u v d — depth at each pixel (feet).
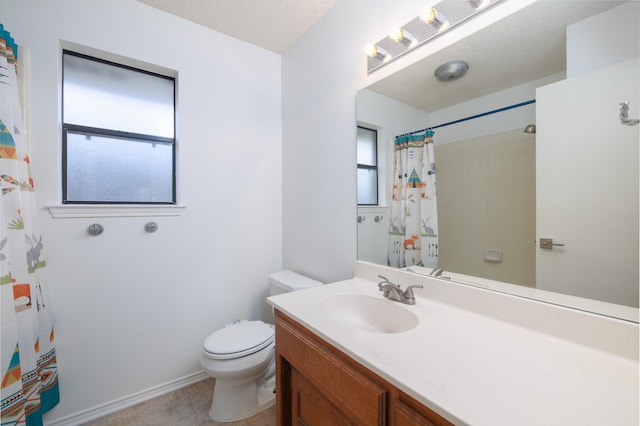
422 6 3.74
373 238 4.58
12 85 3.91
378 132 4.46
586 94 2.46
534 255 2.80
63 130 4.80
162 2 5.21
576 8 2.52
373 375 2.24
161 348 5.44
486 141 3.19
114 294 4.99
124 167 5.38
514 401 1.71
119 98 5.35
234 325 5.32
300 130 6.30
